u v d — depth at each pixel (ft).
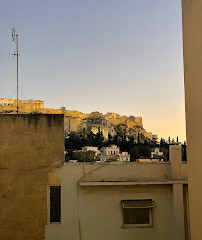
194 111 23.03
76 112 602.03
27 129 33.12
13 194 32.27
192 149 23.50
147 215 32.99
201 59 21.57
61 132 33.19
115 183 32.09
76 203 32.40
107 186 32.73
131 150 442.91
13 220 31.94
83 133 531.09
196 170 22.63
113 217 32.48
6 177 32.45
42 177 32.60
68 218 32.14
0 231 31.78
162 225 32.60
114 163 33.60
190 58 23.98
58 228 31.99
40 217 32.07
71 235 31.94
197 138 22.35
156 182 32.37
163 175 33.96
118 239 32.22
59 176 32.63
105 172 33.37
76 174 32.86
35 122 33.22
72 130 573.33
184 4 25.39
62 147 33.01
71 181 32.68
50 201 32.65
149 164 34.01
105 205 32.55
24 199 32.24
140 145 485.15
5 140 32.94
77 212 32.32
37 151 32.89
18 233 31.83
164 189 33.12
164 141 538.06
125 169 33.68
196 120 22.58
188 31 24.40
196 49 22.57
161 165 34.14
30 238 31.78
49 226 31.99
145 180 33.42
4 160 32.71
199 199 22.06
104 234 32.24
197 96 22.36
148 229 32.48
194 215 23.16
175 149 33.83
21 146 32.91
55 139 33.06
